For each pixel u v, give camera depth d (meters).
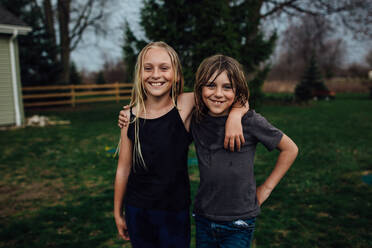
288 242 2.59
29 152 5.86
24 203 3.48
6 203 3.48
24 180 4.27
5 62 8.81
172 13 7.90
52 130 8.41
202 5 7.64
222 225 1.38
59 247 2.53
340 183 4.09
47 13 19.09
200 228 1.46
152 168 1.43
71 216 3.10
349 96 22.94
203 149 1.42
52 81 16.06
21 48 15.16
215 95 1.36
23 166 4.96
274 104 16.25
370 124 9.36
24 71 15.24
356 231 2.76
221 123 1.39
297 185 4.02
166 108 1.48
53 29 19.59
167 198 1.42
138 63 1.48
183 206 1.45
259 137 1.36
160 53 1.44
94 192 3.80
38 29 15.85
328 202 3.43
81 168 4.83
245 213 1.36
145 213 1.44
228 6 8.62
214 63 1.37
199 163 1.44
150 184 1.44
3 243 2.60
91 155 5.60
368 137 7.27
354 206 3.30
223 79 1.34
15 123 9.16
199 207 1.45
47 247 2.53
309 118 10.84
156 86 1.44
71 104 16.19
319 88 21.00
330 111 13.18
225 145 1.36
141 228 1.46
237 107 1.42
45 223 2.96
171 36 7.61
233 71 1.36
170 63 1.45
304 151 5.87
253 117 1.39
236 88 1.38
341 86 27.06
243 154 1.37
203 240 1.46
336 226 2.87
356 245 2.53
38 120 9.48
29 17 15.61
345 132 7.95
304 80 21.61
